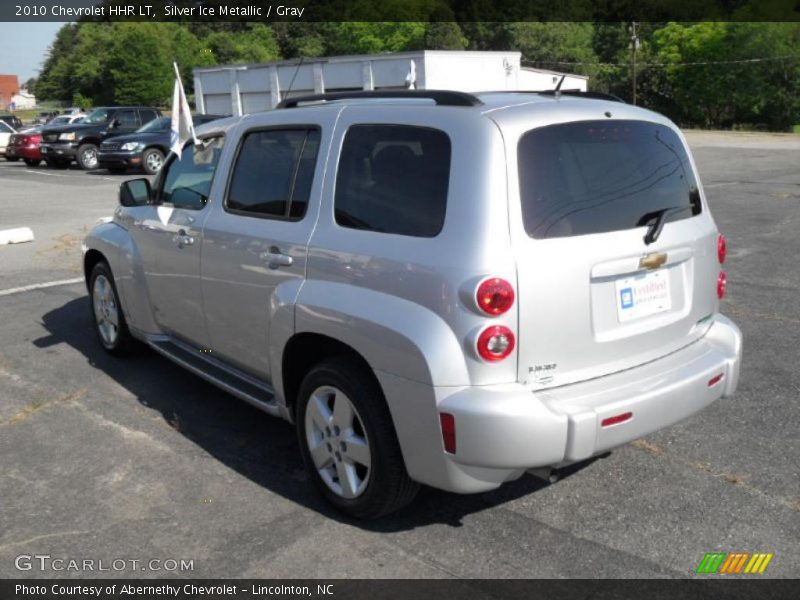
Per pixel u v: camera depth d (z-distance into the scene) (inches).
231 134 175.8
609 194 131.1
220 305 171.6
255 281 157.1
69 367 230.2
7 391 211.8
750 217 473.4
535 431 117.3
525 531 137.5
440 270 120.5
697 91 2824.8
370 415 131.1
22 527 142.5
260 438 179.5
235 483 157.8
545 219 122.4
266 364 160.6
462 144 124.3
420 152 130.7
